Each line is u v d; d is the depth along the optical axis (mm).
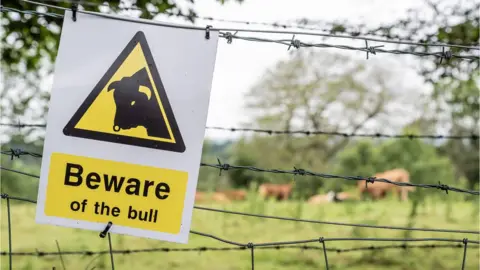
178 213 2084
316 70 23203
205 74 2094
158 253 6059
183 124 2088
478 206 9852
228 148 23797
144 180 2082
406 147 17859
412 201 10516
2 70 8633
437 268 5484
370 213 9703
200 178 21391
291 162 22828
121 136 2084
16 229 7363
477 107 11398
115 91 2082
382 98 23375
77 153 2072
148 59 2092
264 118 23141
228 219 8586
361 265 5676
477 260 5781
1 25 5164
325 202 12695
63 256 5777
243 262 5805
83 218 2078
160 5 4305
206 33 2107
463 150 23578
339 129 23203
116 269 5379
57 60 2074
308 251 6266
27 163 13602
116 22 2092
